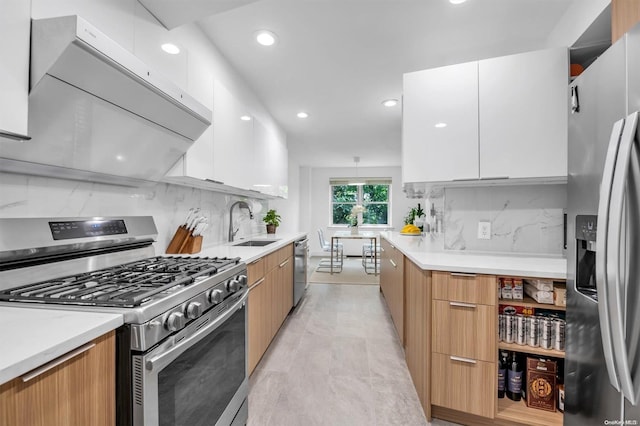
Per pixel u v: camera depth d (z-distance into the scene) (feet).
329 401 5.52
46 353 1.93
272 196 11.80
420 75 6.35
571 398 3.73
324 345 7.93
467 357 4.78
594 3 4.94
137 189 5.43
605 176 2.87
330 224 26.37
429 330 5.00
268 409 5.29
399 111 11.69
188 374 3.39
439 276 4.97
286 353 7.45
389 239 10.02
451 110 6.12
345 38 6.83
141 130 4.22
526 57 5.70
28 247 3.35
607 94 3.10
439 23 6.26
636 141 2.67
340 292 13.51
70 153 3.65
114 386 2.60
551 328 4.77
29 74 2.78
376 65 8.05
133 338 2.61
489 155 5.88
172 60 5.08
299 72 8.49
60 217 3.85
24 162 3.31
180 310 3.15
